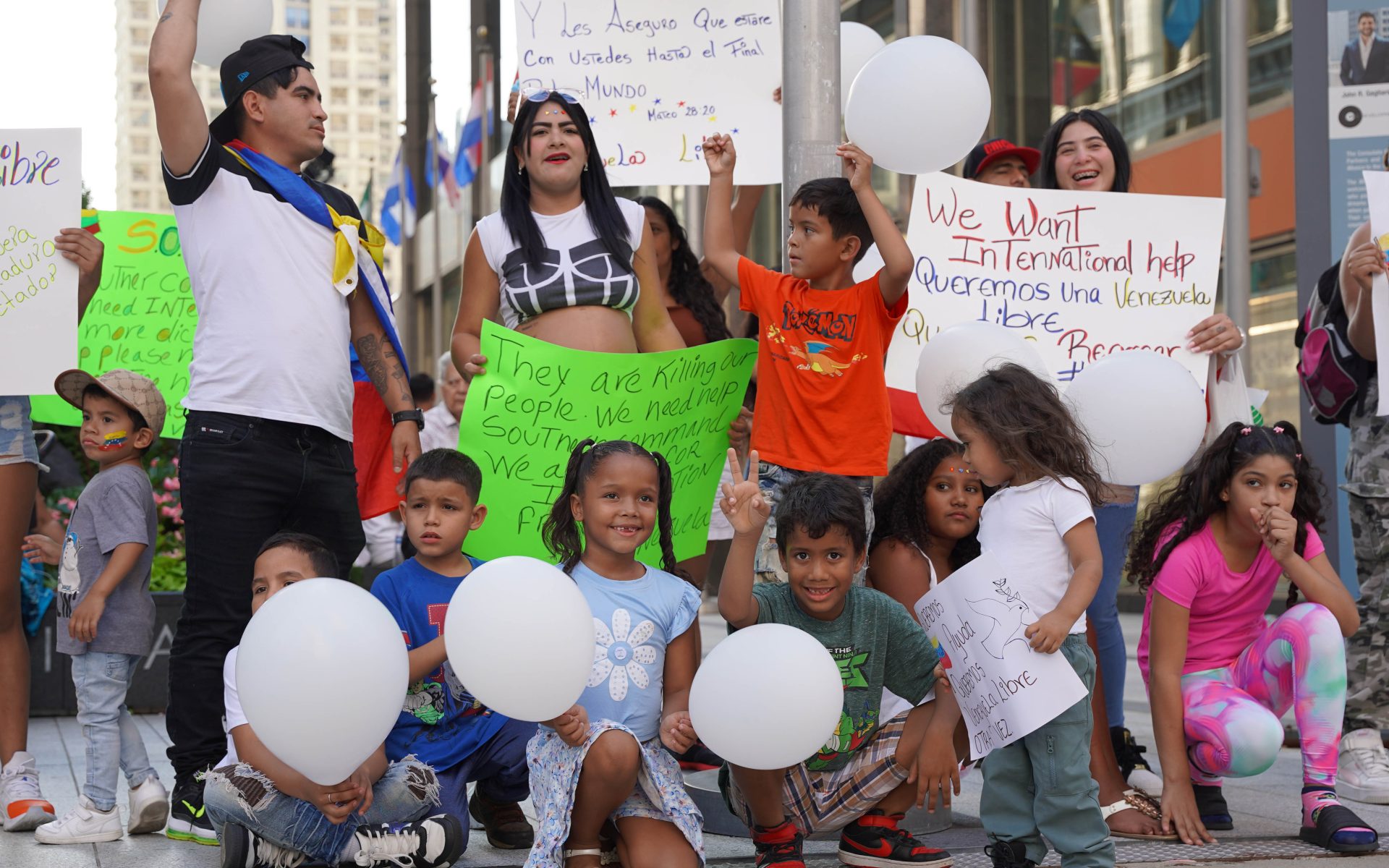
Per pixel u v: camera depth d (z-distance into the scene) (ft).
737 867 12.31
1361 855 12.66
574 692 10.22
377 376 14.33
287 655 9.71
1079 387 13.52
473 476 13.20
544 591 10.11
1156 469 13.35
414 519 13.01
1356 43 21.30
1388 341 15.44
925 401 14.34
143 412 14.51
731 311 42.37
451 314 79.51
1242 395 15.90
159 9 14.57
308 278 13.39
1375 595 16.46
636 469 11.26
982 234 15.89
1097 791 11.24
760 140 16.75
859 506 11.76
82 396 14.62
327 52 346.33
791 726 10.24
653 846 10.85
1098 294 15.90
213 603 13.20
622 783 10.64
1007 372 11.60
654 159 16.80
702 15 16.89
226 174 13.28
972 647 11.26
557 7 16.88
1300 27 21.52
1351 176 21.42
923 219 15.84
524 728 13.12
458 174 68.18
